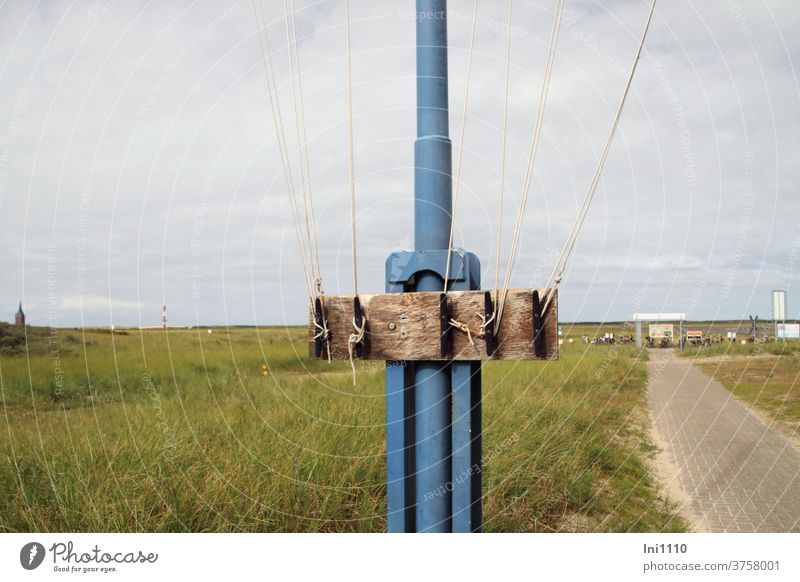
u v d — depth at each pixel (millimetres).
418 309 2475
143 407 8461
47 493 4816
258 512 4656
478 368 2592
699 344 30547
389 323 2514
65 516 4367
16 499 4703
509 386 10570
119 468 5148
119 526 4355
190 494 4699
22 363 12672
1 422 7855
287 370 16312
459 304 2438
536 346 2355
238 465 5188
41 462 5246
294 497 4934
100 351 15477
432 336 2453
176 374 13664
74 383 11891
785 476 7090
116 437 6105
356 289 2590
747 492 6441
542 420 8062
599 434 8195
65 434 6445
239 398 9453
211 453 5578
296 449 5695
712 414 11430
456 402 2490
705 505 6020
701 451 8375
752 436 9438
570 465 6289
